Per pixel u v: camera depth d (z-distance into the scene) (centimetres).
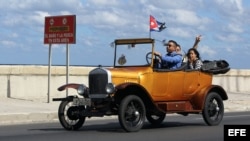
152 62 1338
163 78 1351
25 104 2033
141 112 1270
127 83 1238
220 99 1459
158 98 1342
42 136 1180
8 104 1997
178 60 1388
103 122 1611
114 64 1404
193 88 1420
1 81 2206
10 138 1143
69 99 1324
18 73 2261
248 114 1961
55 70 2386
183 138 1146
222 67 1500
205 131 1290
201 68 1444
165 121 1616
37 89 2328
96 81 1272
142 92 1277
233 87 3241
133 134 1216
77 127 1333
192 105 1416
